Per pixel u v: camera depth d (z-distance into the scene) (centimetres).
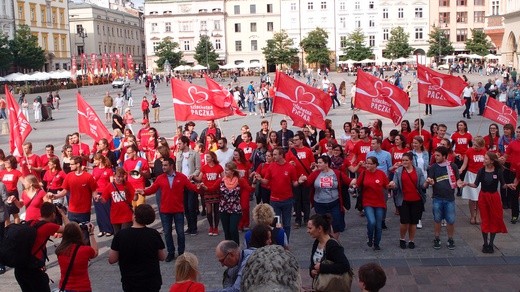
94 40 10844
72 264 773
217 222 1343
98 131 1648
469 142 1558
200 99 1662
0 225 1165
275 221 834
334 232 1122
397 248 1185
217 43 11000
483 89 3500
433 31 9931
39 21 8944
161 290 998
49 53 9194
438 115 3591
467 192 1337
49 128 3594
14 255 819
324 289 591
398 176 1161
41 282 850
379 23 10531
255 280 380
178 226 1159
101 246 1272
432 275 1024
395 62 10275
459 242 1214
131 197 1220
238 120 3662
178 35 11069
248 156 1590
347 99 4991
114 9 12606
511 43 6812
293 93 1512
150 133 1745
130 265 793
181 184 1147
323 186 1105
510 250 1152
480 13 10481
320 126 1530
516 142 1376
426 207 1538
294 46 10775
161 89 7438
